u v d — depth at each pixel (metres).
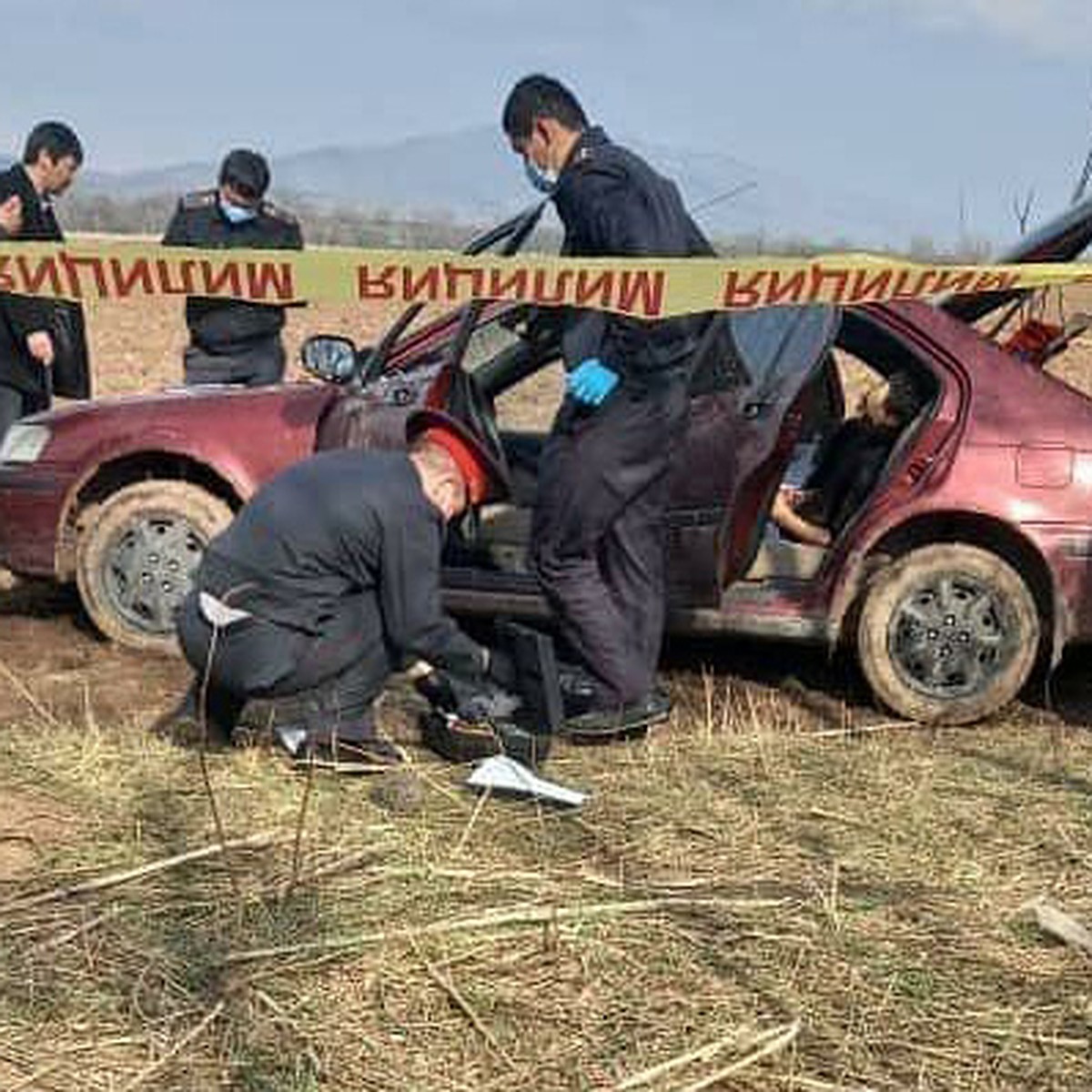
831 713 6.48
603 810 5.05
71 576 6.95
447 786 5.14
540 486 5.66
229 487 6.82
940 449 6.31
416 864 4.52
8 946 4.00
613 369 5.49
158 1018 3.71
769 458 5.93
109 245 5.81
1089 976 4.09
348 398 6.60
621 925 4.21
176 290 5.83
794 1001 3.90
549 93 5.61
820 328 6.03
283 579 5.15
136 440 6.75
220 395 6.90
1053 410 6.33
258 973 3.90
